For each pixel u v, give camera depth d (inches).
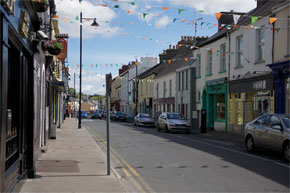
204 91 1058.1
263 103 712.4
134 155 443.5
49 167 340.2
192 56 1219.9
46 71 519.5
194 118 1120.2
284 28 641.0
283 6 639.8
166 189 259.9
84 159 398.3
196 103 1131.3
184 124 892.0
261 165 361.4
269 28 692.1
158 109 1615.4
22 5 235.0
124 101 2573.8
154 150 494.0
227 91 890.7
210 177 301.3
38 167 338.3
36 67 324.8
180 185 272.2
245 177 299.6
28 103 288.2
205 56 1045.8
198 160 398.3
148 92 1829.5
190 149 504.7
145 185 273.7
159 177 304.2
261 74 713.6
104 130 973.2
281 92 641.6
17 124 247.6
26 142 285.1
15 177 227.5
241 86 807.7
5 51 182.2
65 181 275.7
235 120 858.8
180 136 767.7
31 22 285.9
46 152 454.9
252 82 754.8
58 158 402.0
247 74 774.5
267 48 703.7
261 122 458.3
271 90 680.4
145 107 1882.4
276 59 666.8
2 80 174.6
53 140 622.5
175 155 441.4
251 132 468.4
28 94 288.7
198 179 293.6
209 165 363.3
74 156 421.7
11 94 246.5
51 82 657.6
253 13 800.3
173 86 1374.3
